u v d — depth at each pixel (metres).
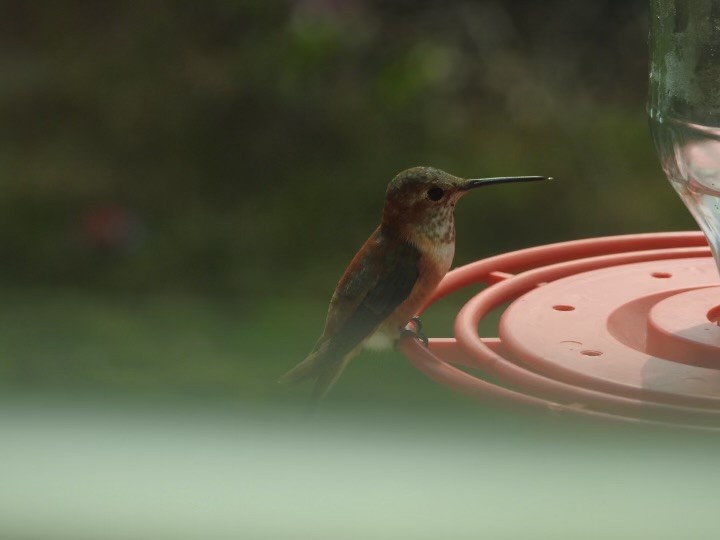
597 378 4.08
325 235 16.48
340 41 18.00
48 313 14.36
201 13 18.44
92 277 15.47
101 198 17.41
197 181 17.80
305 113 18.14
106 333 13.73
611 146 17.70
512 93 18.39
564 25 19.02
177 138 18.34
